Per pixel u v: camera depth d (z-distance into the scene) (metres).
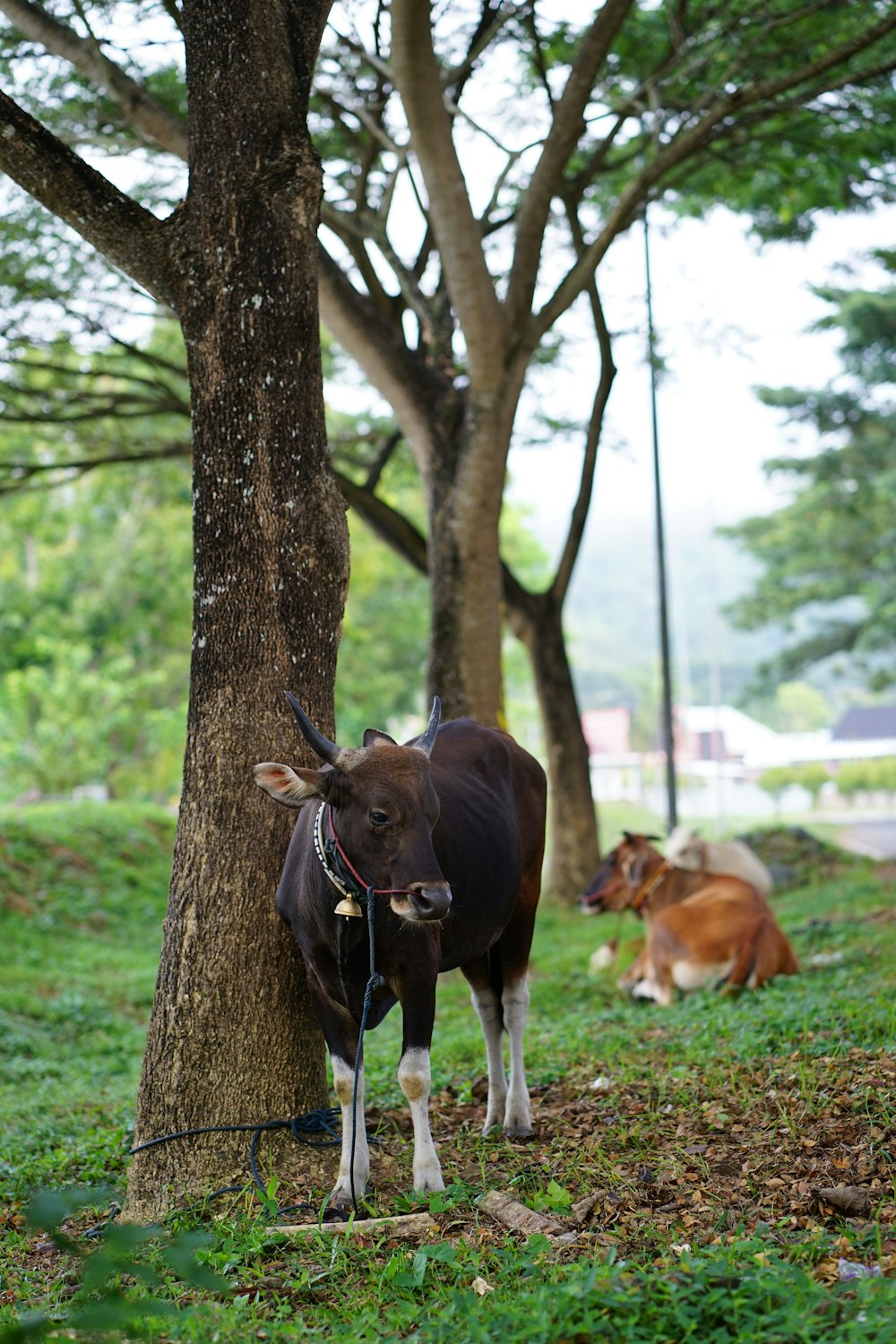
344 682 41.16
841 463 35.22
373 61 11.60
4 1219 5.62
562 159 11.30
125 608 35.78
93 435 17.06
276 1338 3.81
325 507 6.18
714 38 11.85
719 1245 4.21
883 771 51.75
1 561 36.50
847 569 38.88
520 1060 6.19
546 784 6.63
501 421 12.13
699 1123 5.73
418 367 13.05
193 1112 5.66
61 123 11.81
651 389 18.22
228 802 5.88
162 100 11.44
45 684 28.52
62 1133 7.44
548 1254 4.32
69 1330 3.87
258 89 6.11
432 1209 4.75
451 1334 3.65
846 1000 7.67
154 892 19.36
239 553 6.01
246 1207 5.20
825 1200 4.57
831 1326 3.49
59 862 18.91
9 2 9.55
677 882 10.95
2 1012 11.73
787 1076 6.17
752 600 40.66
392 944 5.09
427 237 14.24
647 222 15.90
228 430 6.04
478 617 12.64
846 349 31.88
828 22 12.16
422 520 37.44
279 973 5.82
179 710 32.53
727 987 9.35
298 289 6.16
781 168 13.57
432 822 4.91
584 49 10.74
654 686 92.62
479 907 5.57
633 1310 3.60
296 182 6.15
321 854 5.07
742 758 67.25
